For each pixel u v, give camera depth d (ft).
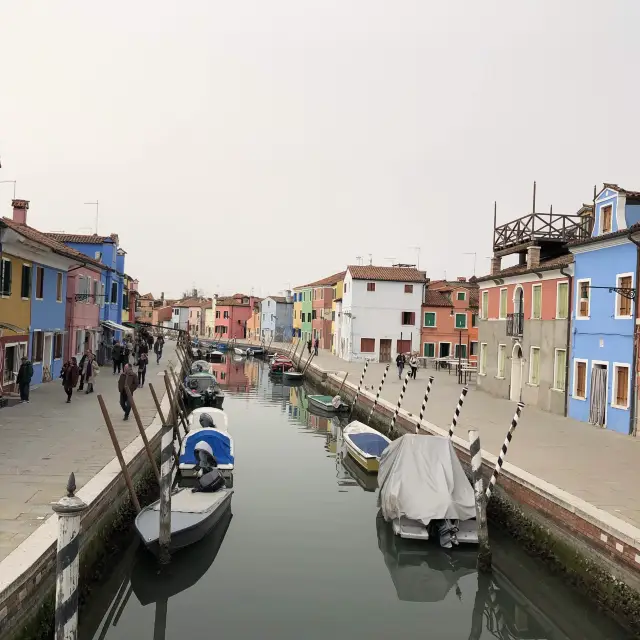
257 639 28.02
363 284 159.63
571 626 31.19
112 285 126.82
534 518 37.42
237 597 32.14
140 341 126.93
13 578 22.49
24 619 23.25
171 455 33.86
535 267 80.69
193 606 31.14
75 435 49.14
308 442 71.36
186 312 380.58
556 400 74.28
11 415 56.90
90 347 105.91
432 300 162.91
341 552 38.14
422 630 29.71
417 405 78.79
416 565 36.60
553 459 46.93
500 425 64.18
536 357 81.41
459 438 54.80
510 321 87.76
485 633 29.76
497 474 39.06
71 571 21.29
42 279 78.23
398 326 160.45
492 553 38.22
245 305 322.96
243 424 83.20
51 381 82.58
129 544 37.14
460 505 39.58
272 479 54.34
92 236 125.08
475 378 120.78
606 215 67.26
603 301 65.46
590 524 31.48
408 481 40.91
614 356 63.00
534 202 84.99
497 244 96.43
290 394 118.62
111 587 33.42
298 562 36.50
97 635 28.53
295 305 251.39
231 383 137.69
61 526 21.12
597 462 46.09
